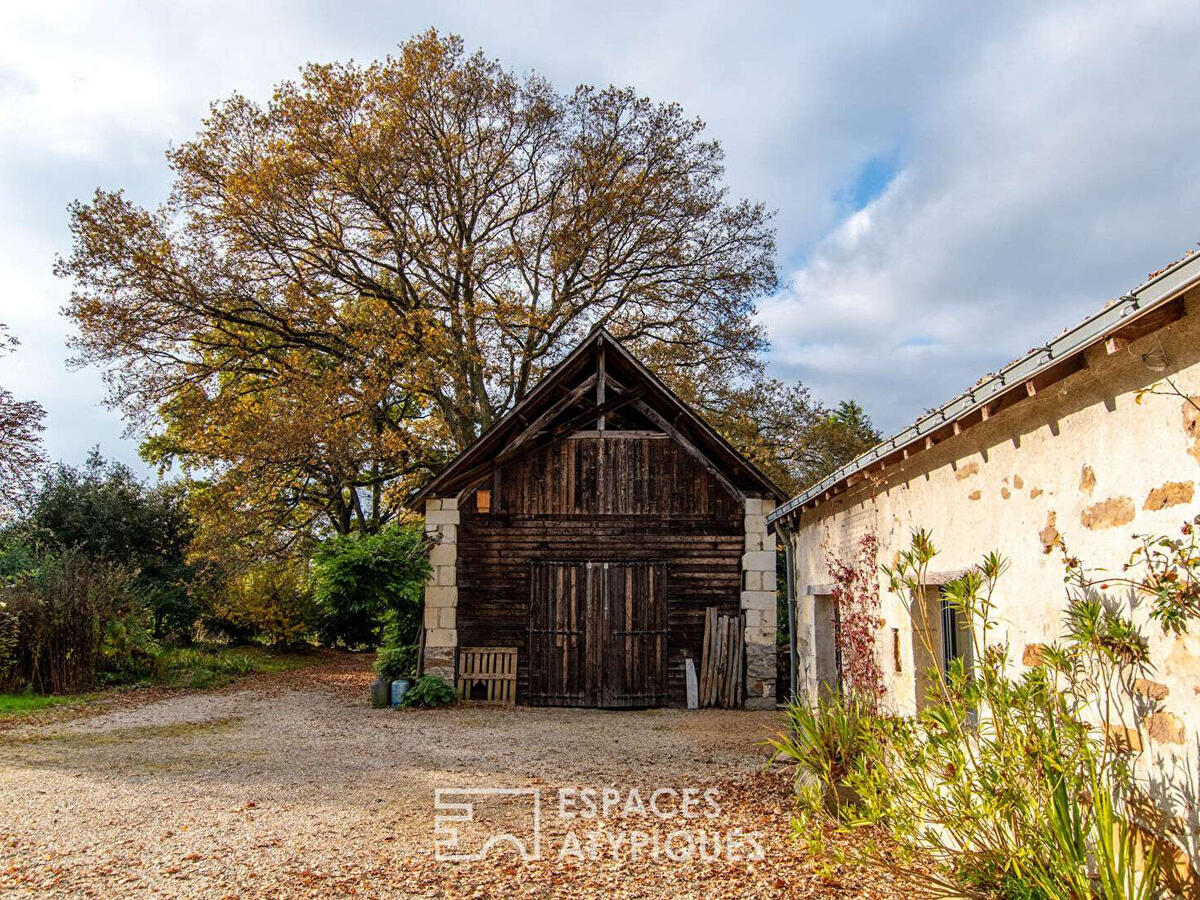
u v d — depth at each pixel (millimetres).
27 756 9250
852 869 4941
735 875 5047
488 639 14141
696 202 22469
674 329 23438
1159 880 3213
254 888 4992
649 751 9742
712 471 14500
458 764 8891
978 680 4277
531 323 20672
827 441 24109
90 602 15422
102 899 4836
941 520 5492
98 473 23797
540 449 14539
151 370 20797
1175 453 3188
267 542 21781
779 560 16703
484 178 21922
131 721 12016
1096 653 3652
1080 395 3840
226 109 20391
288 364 21062
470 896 4812
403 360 20453
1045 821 3611
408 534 14922
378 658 15352
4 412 16516
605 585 14250
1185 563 3076
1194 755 3049
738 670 14078
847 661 7512
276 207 20094
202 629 23578
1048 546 4137
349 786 7758
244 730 11258
